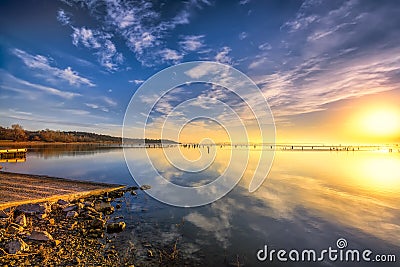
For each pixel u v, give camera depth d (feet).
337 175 85.51
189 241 30.63
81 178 81.76
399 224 37.01
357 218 39.78
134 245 28.84
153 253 27.07
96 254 26.09
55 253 25.63
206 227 35.83
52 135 426.51
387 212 42.65
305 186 66.39
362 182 71.31
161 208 46.14
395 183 69.46
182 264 24.99
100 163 130.41
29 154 189.67
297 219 39.55
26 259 23.82
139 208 45.93
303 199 52.24
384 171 95.66
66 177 83.10
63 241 28.78
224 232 33.96
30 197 47.67
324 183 70.23
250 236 32.63
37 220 35.45
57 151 232.32
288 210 44.52
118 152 223.10
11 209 37.81
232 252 27.94
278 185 68.33
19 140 373.61
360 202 49.24
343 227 35.96
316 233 33.83
